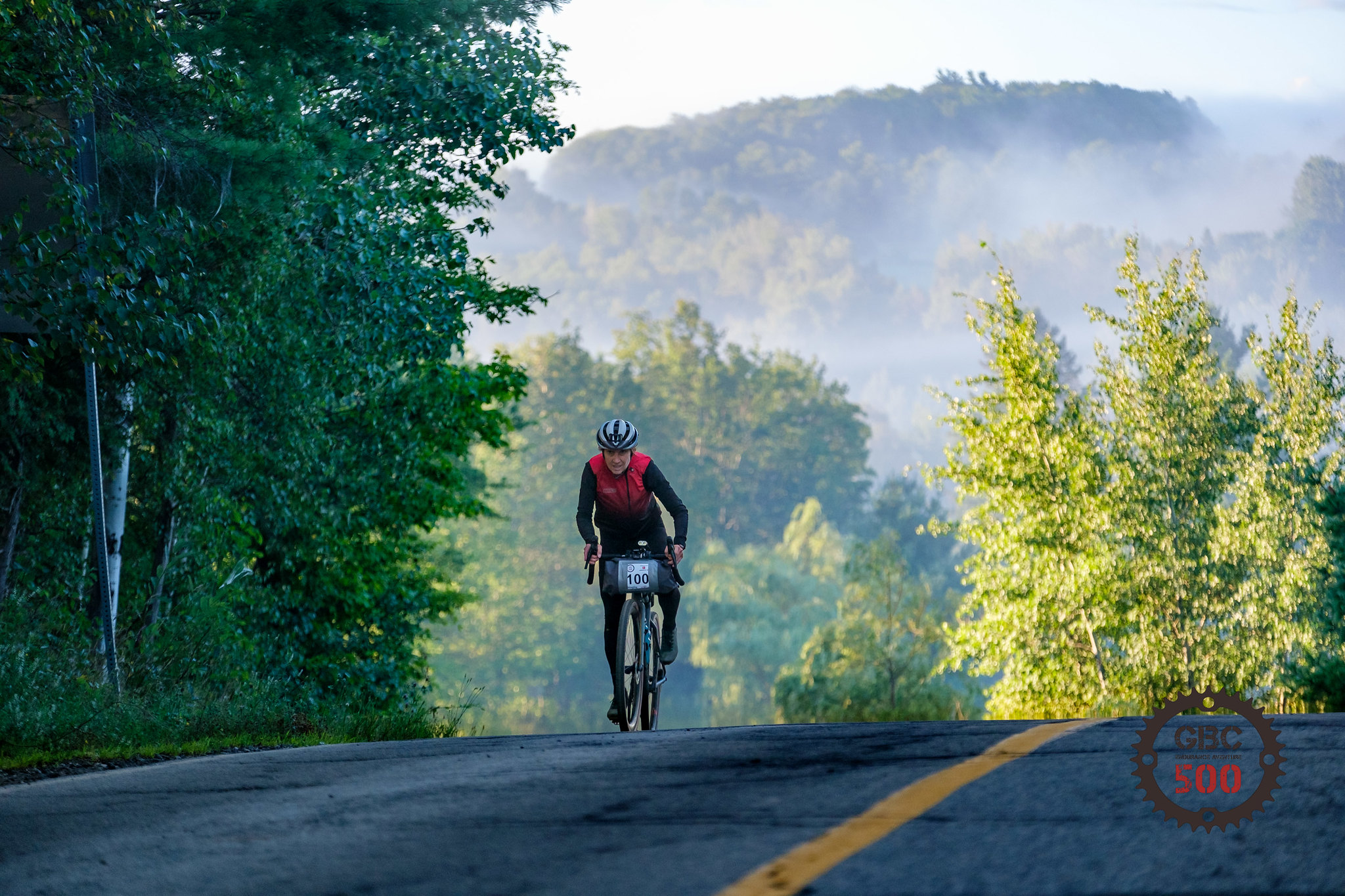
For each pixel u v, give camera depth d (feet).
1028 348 322.14
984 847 39.88
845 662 622.54
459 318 218.38
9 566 165.99
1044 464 323.57
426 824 49.37
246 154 158.71
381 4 183.21
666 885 37.42
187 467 189.06
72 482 173.27
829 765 58.85
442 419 245.45
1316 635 285.23
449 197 231.09
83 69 136.26
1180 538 310.86
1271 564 303.48
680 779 57.16
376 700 251.60
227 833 50.21
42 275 124.36
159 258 138.41
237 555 218.18
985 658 330.54
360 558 254.88
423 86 207.41
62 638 163.22
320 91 202.69
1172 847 38.70
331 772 67.21
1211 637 304.09
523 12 214.69
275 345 191.72
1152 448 316.60
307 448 203.10
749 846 41.81
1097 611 307.37
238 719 132.77
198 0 170.30
